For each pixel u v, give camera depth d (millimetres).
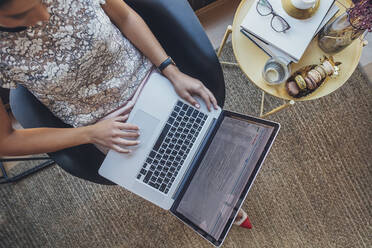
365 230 1422
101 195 1466
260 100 1477
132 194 1459
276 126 828
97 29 747
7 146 834
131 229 1452
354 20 858
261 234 1430
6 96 1414
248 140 875
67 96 869
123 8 861
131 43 977
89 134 907
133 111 976
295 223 1435
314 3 919
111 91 928
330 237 1428
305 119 1464
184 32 965
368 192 1433
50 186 1476
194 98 992
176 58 1029
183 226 1436
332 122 1459
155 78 986
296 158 1457
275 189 1448
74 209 1468
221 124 976
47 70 748
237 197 821
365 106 1456
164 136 976
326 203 1438
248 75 1046
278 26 956
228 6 1582
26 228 1466
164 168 972
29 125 946
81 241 1458
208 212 875
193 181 952
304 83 969
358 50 1041
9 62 702
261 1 966
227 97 1488
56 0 663
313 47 1035
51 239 1462
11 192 1475
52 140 877
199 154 978
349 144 1451
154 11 958
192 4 1498
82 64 785
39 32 680
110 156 963
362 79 1466
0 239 1460
